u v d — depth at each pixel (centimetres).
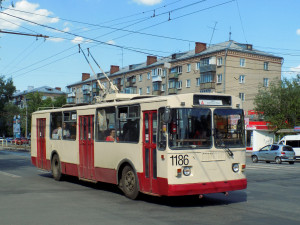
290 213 783
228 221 705
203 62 5444
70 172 1291
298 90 4094
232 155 883
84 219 723
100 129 1112
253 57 5441
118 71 8056
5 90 6462
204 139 856
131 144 956
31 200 948
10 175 1572
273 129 4206
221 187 862
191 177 830
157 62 6788
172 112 830
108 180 1061
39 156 1550
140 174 919
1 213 782
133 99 1029
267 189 1157
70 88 9656
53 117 1441
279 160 2761
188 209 828
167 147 818
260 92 4391
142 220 713
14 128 4506
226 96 905
